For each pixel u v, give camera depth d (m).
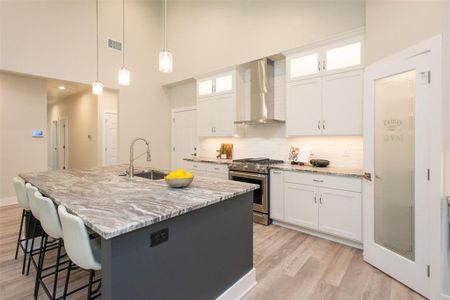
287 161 4.06
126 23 5.26
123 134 5.21
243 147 4.67
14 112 4.80
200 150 5.48
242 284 2.01
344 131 3.09
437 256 1.84
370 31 2.57
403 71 2.07
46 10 4.18
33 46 4.04
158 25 5.86
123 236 1.21
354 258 2.58
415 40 1.99
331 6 3.33
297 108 3.53
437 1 1.80
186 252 1.57
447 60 1.76
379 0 2.42
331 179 2.91
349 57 3.09
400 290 2.04
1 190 4.67
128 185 2.15
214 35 4.81
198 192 1.88
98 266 1.36
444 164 1.80
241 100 4.52
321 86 3.28
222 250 1.85
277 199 3.46
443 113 1.78
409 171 2.10
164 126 5.98
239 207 2.01
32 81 5.00
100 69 4.85
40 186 2.12
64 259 2.55
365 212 2.51
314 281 2.18
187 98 5.71
